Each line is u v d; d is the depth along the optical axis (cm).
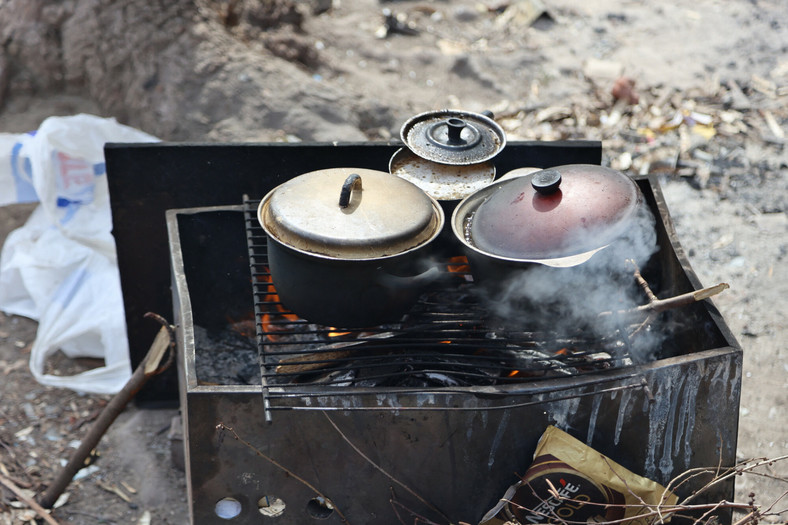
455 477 185
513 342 195
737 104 439
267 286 234
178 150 241
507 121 428
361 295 178
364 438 178
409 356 191
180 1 388
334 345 198
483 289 188
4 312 313
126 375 280
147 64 379
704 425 184
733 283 328
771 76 466
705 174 387
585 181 185
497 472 185
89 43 383
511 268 175
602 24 521
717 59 482
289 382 199
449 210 215
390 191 185
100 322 283
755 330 307
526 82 460
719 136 414
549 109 436
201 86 377
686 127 420
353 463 181
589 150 251
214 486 182
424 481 185
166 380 275
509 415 177
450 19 522
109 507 244
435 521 191
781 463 257
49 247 306
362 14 515
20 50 385
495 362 200
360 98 405
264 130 377
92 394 281
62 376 288
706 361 177
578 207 177
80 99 392
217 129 373
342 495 186
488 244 182
